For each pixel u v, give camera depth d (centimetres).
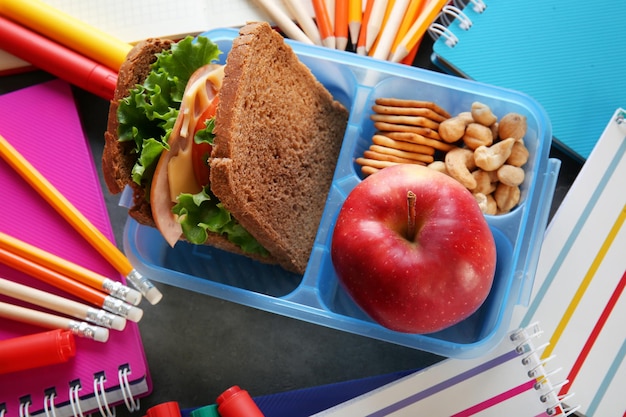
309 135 99
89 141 110
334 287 100
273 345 104
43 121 107
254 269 105
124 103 83
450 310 78
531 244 93
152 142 80
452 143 98
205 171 87
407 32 104
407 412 93
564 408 97
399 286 76
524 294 92
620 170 100
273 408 98
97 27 107
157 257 104
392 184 79
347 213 80
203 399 103
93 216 104
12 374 100
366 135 102
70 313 98
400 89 99
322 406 98
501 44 106
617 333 98
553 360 98
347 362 103
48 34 104
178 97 87
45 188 102
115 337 101
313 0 105
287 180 95
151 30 106
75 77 104
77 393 99
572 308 99
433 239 76
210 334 105
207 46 87
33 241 103
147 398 103
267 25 85
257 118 86
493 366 95
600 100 104
